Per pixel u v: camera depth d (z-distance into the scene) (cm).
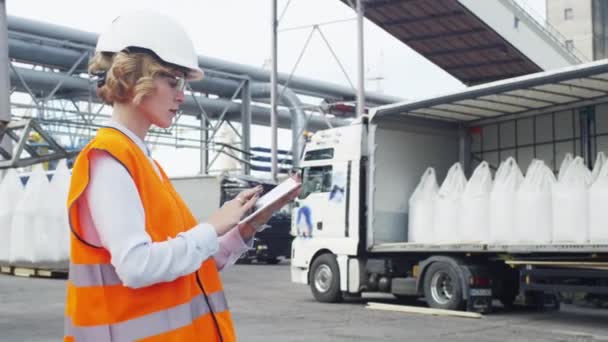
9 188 1900
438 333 1005
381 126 1393
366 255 1398
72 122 2700
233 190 2927
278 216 2844
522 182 1187
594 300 1198
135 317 196
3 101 1555
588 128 1289
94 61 211
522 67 3012
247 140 3616
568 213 1119
